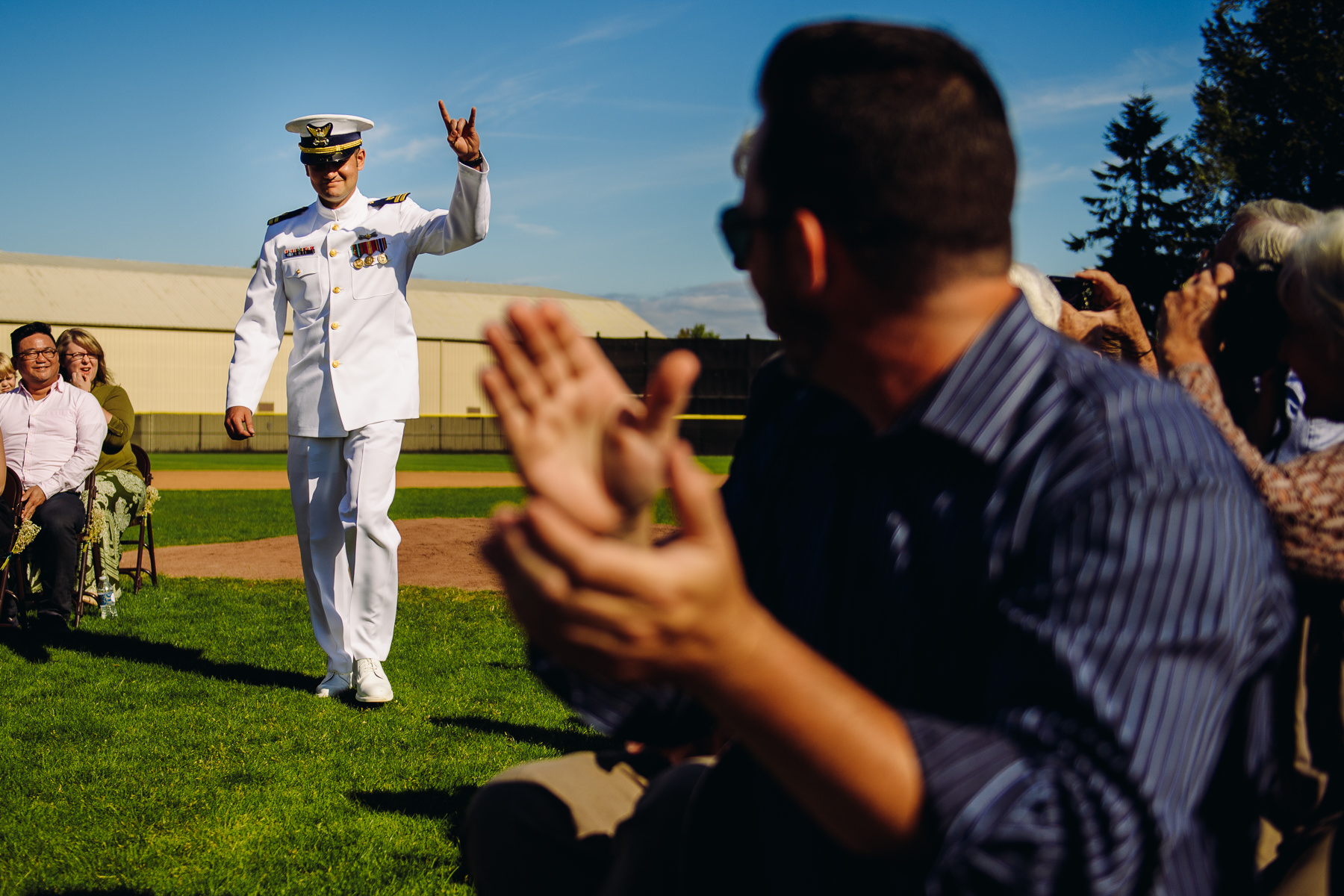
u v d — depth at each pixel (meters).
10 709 4.30
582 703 1.26
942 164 0.88
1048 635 0.81
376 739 4.00
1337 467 1.45
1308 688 1.46
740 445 1.45
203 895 2.67
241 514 13.03
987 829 0.75
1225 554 0.83
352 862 2.88
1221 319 1.71
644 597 0.66
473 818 1.47
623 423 0.71
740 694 0.72
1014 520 0.90
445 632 6.03
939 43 0.92
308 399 4.47
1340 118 25.72
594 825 1.43
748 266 1.01
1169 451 0.85
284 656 5.39
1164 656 0.80
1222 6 27.72
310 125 4.38
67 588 5.86
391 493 4.54
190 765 3.65
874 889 0.98
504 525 0.68
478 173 4.31
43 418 5.98
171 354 44.09
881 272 0.91
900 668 0.99
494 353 0.70
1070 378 0.92
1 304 41.69
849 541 1.06
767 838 1.13
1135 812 0.77
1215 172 28.23
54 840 2.97
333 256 4.46
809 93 0.91
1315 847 1.39
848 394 1.03
